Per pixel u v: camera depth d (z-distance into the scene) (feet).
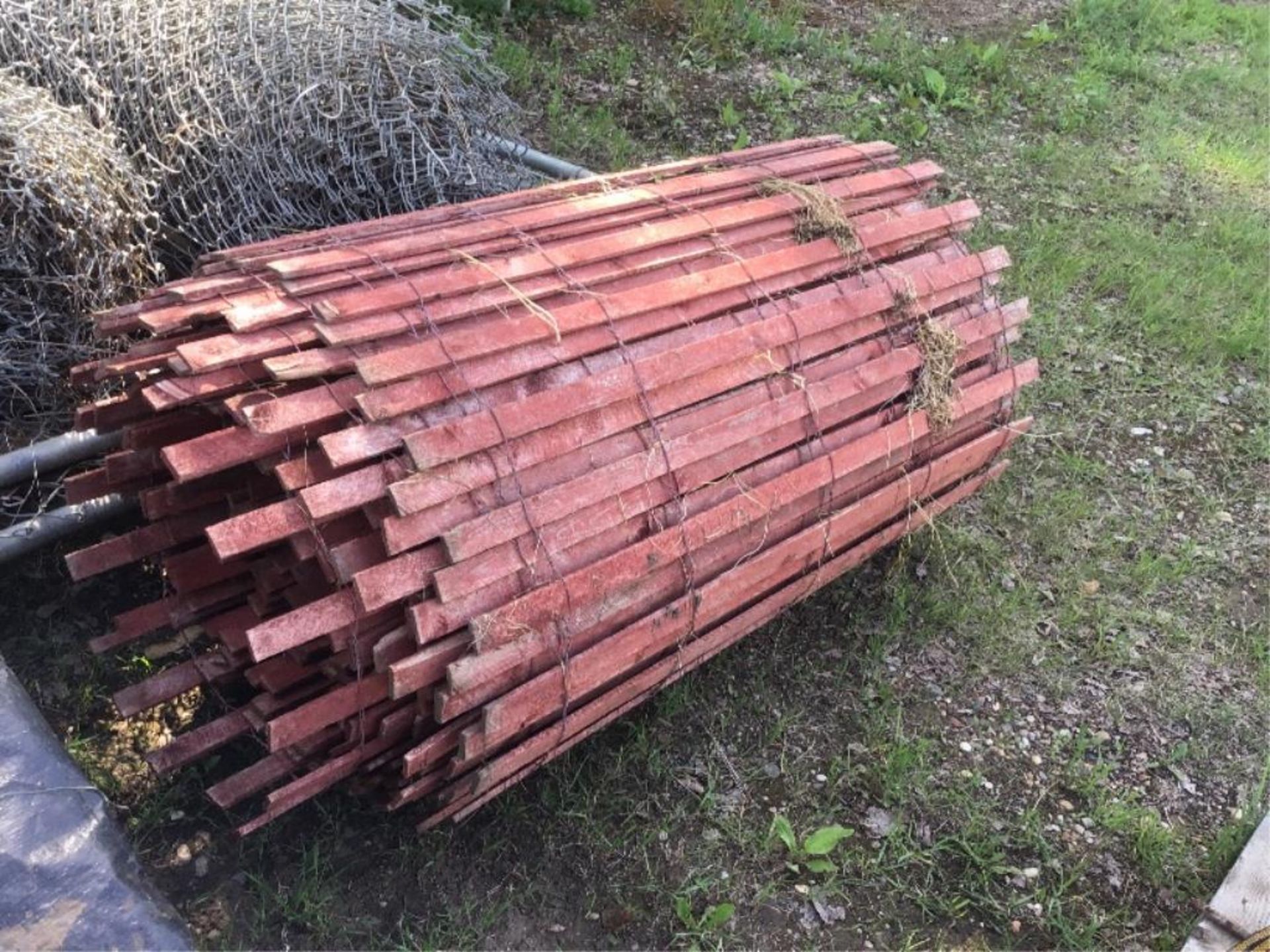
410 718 7.41
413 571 6.81
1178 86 25.07
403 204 12.46
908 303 10.00
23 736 7.79
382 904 8.63
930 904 9.33
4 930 6.91
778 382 8.90
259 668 7.93
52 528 9.85
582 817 9.32
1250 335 17.07
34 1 10.93
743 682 10.78
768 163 10.93
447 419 7.20
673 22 22.41
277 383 7.25
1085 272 18.07
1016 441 14.57
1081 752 10.77
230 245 11.43
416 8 14.60
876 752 10.43
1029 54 25.27
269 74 11.51
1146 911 9.61
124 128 11.18
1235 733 11.39
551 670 7.44
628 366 8.02
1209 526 13.98
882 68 22.49
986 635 11.78
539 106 18.90
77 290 10.17
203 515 8.74
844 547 10.16
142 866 7.57
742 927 8.95
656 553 7.86
